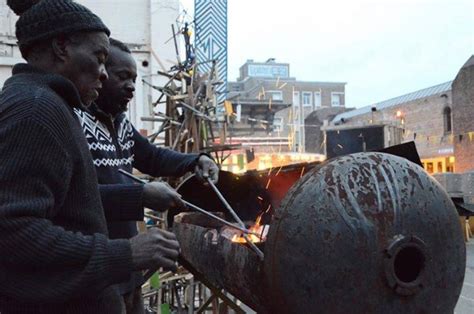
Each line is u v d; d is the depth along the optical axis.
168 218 2.56
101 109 2.05
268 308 1.50
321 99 35.94
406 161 1.48
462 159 16.08
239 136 11.50
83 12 1.17
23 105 1.01
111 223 1.95
